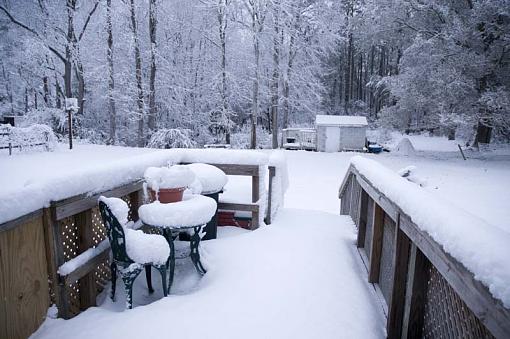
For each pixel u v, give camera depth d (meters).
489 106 13.76
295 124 28.44
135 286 2.74
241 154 3.83
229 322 2.06
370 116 33.78
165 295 2.43
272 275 2.69
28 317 1.87
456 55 14.01
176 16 19.36
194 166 3.51
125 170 2.76
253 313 2.16
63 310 2.10
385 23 16.92
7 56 19.62
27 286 1.86
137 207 3.13
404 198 1.80
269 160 4.03
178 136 17.83
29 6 18.39
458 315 1.41
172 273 2.64
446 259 1.25
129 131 20.06
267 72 21.77
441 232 1.28
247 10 18.98
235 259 3.00
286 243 3.37
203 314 2.14
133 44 17.59
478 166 12.59
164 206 2.52
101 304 2.50
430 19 16.17
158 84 19.27
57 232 2.07
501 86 14.21
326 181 10.35
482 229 1.13
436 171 11.35
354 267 2.98
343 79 35.03
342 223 4.14
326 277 2.70
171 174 2.63
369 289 2.62
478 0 14.41
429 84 15.12
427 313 1.80
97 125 21.62
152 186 2.62
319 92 24.23
